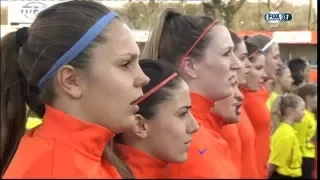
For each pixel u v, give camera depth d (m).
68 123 2.10
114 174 2.22
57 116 2.12
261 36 4.65
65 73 2.11
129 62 2.15
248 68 4.57
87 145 2.10
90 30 2.10
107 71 2.10
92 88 2.11
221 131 3.48
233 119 3.49
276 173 3.75
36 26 2.21
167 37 3.38
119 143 2.60
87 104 2.12
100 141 2.13
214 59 3.31
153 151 2.61
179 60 3.33
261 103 4.64
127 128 2.17
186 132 2.74
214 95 3.34
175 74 2.81
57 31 2.13
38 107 2.30
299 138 3.94
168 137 2.66
